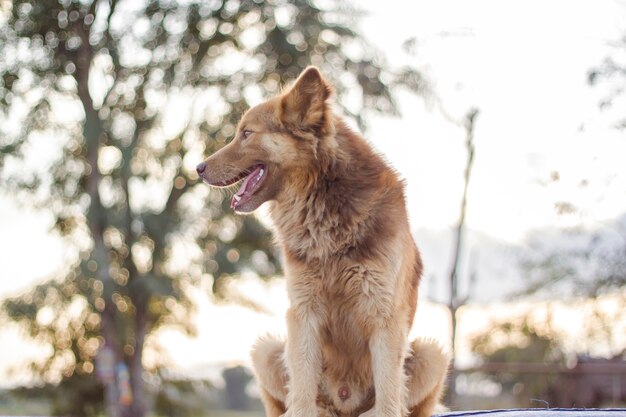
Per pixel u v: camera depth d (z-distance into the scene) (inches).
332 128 293.0
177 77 1096.8
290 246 290.2
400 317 284.4
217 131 1088.2
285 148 292.7
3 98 1081.4
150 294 1107.3
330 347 293.0
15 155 1078.4
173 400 1211.2
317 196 285.9
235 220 1089.4
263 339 316.2
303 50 1084.5
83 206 1100.5
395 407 279.0
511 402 858.1
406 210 293.3
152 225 1083.9
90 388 1154.7
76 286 1103.6
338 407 298.7
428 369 305.0
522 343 906.1
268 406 320.8
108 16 1078.4
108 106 1102.4
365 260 280.1
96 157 1082.7
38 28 1074.1
